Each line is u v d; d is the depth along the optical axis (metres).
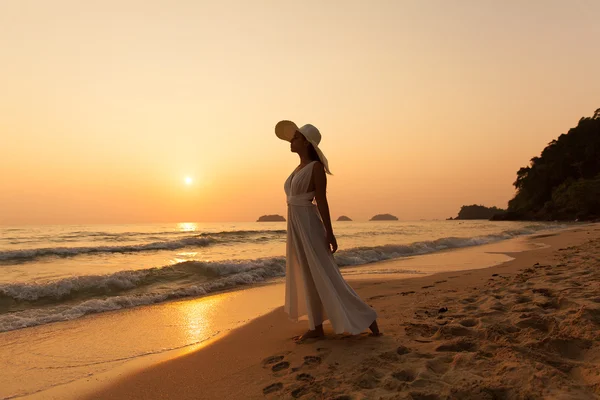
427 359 2.88
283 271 9.80
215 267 9.24
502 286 5.79
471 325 3.82
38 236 29.52
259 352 3.51
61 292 6.73
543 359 2.68
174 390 2.83
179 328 4.80
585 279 5.57
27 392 2.93
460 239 19.62
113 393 2.85
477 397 2.26
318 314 3.61
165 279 8.33
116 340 4.30
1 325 4.93
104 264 11.62
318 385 2.59
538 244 17.36
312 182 3.55
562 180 87.62
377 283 7.38
